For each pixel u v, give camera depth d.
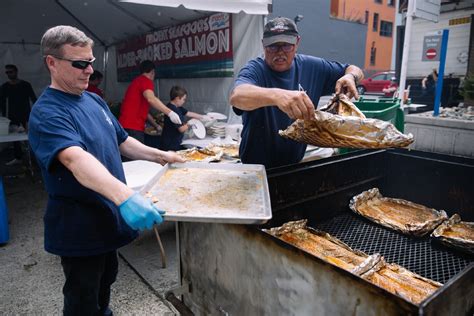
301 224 1.55
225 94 4.40
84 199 1.52
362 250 1.52
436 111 3.68
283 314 1.11
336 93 1.57
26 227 3.49
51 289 2.45
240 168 1.67
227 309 1.39
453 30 5.91
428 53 4.38
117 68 7.11
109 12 5.22
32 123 1.39
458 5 5.74
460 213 1.87
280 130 1.62
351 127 1.27
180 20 4.74
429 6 3.73
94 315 1.73
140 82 3.94
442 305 0.81
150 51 5.75
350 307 0.88
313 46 15.16
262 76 1.70
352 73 1.81
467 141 3.20
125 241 1.72
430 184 1.98
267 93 1.28
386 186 2.20
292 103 1.19
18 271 2.68
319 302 0.97
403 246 1.55
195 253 1.53
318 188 1.78
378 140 1.25
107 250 1.63
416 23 6.40
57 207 1.53
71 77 1.47
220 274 1.38
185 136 4.09
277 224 1.60
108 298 1.98
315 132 1.31
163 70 5.45
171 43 5.10
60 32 1.41
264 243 1.11
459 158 1.86
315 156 2.87
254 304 1.23
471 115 3.60
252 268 1.20
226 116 4.46
